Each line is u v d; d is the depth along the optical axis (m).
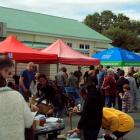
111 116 9.20
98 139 8.99
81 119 7.24
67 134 8.57
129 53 21.73
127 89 17.84
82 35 34.25
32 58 13.28
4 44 13.35
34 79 13.75
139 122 14.91
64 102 11.25
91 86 7.29
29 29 28.44
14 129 3.78
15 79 15.27
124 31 72.25
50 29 31.58
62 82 17.81
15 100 3.83
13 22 28.95
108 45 38.28
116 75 21.02
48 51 16.64
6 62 3.89
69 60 16.47
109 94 17.86
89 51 35.00
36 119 7.17
